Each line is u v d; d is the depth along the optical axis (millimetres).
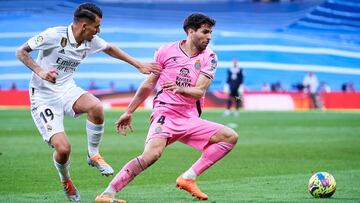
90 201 25359
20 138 54125
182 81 25062
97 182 31531
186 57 25094
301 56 134375
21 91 109500
